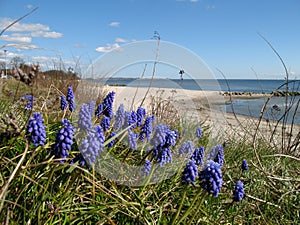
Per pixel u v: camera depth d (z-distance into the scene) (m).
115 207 0.31
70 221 0.28
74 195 0.30
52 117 0.54
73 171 0.29
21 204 0.28
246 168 0.46
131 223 0.31
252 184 0.45
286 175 0.50
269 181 0.48
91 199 0.30
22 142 0.35
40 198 0.28
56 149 0.26
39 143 0.25
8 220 0.23
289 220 0.41
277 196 0.45
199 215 0.35
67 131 0.26
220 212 0.39
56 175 0.33
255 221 0.40
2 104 0.50
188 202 0.36
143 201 0.33
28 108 0.48
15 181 0.26
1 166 0.29
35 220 0.27
